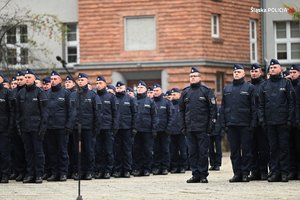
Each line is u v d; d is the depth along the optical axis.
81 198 20.58
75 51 55.16
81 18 53.06
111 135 30.44
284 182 25.83
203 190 23.70
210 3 52.28
